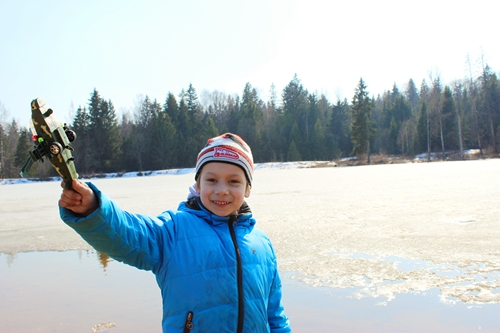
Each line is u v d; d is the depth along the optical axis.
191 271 2.00
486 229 6.81
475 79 63.62
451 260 5.20
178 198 14.61
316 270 5.08
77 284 4.96
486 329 3.31
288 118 81.62
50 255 6.69
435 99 67.06
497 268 4.81
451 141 65.56
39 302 4.36
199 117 85.50
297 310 3.85
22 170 1.39
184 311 1.97
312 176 27.36
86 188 1.62
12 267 6.00
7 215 12.55
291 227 7.88
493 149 57.16
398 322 3.50
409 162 57.47
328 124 86.88
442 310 3.71
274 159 72.94
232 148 2.21
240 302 2.03
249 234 2.25
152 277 5.15
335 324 3.50
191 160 72.94
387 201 10.96
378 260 5.37
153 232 2.03
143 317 3.85
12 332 3.61
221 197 2.17
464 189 12.98
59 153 1.43
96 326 3.68
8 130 78.06
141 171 66.12
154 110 78.12
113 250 1.84
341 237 6.81
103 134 68.94
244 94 87.56
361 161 60.41
